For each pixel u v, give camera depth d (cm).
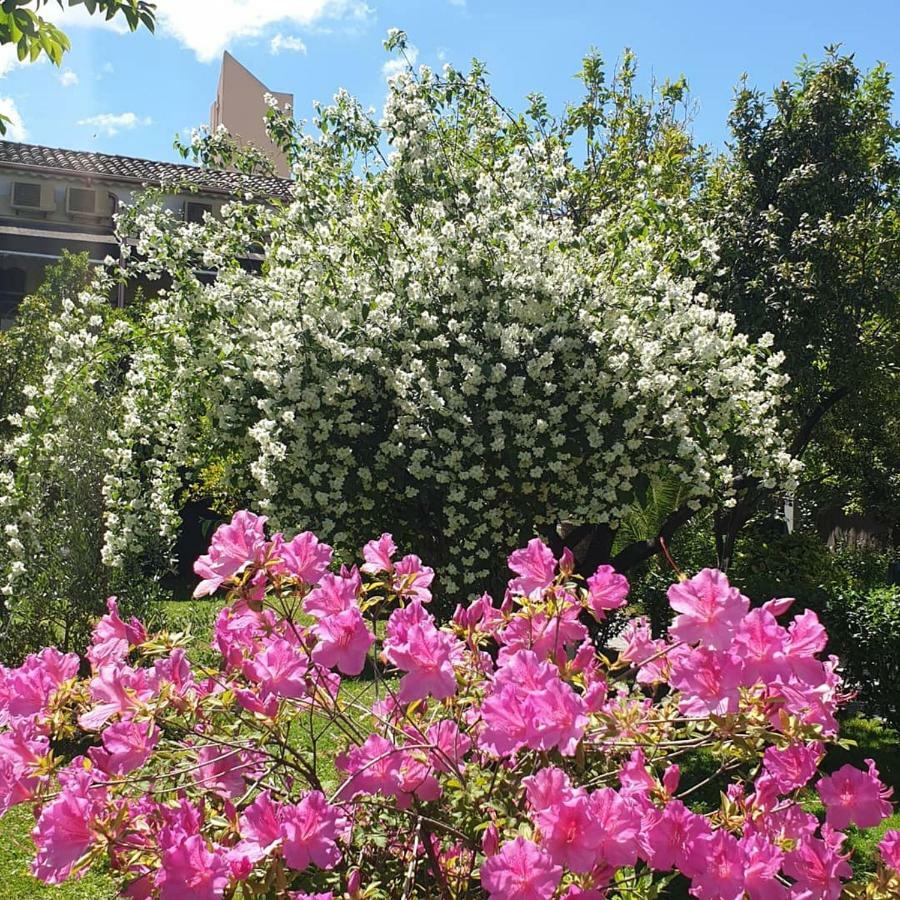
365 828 212
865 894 194
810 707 197
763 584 763
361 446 595
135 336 682
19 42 393
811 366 893
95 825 181
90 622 695
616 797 170
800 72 1002
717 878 173
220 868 164
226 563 205
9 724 200
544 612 225
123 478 682
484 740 181
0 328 1912
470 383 573
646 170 858
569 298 609
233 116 2639
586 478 611
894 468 1157
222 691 208
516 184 665
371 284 627
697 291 909
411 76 684
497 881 160
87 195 2008
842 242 908
